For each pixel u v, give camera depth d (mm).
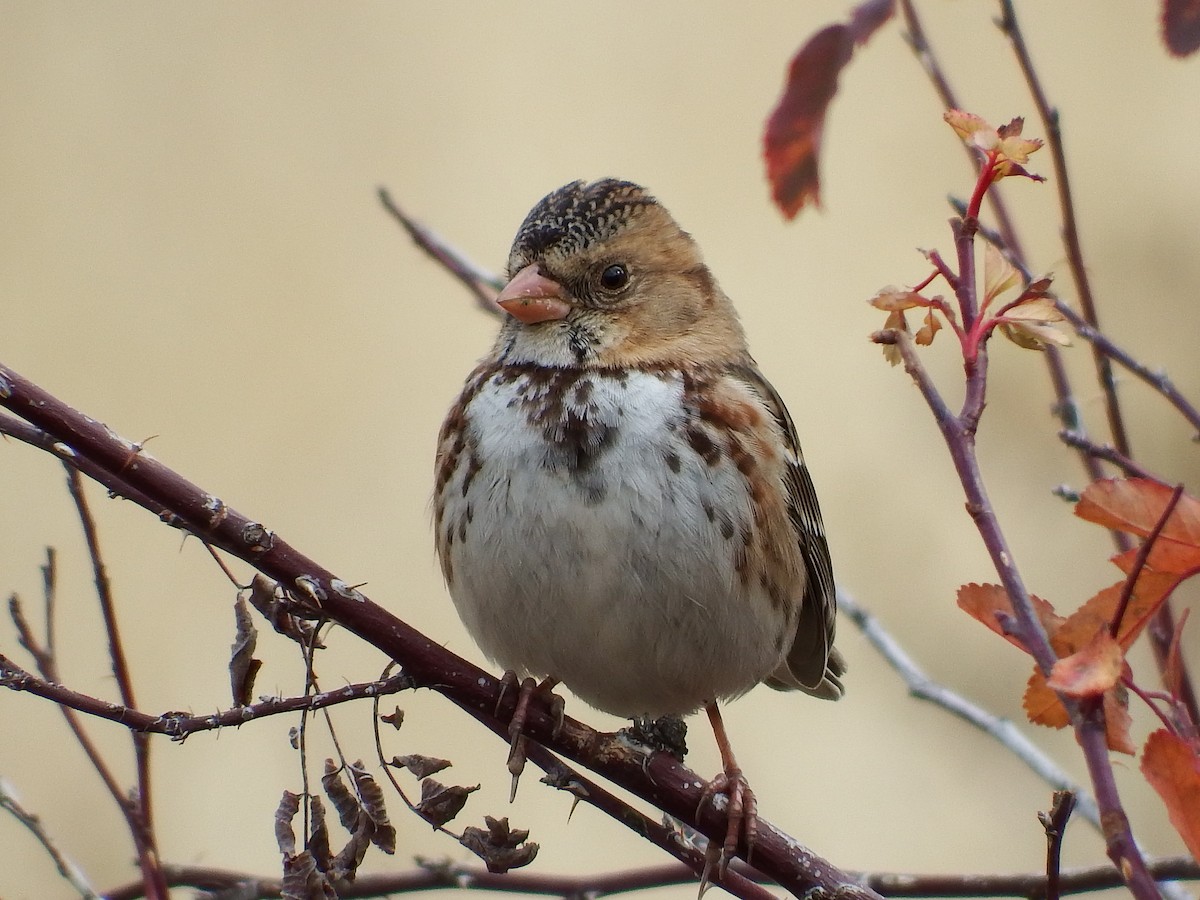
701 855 7570
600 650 8953
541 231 9453
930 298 5645
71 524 15703
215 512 6691
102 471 6855
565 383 9078
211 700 14648
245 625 6469
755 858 7602
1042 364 13656
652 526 8688
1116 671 4645
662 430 8859
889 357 5633
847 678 14367
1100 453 6785
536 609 8852
